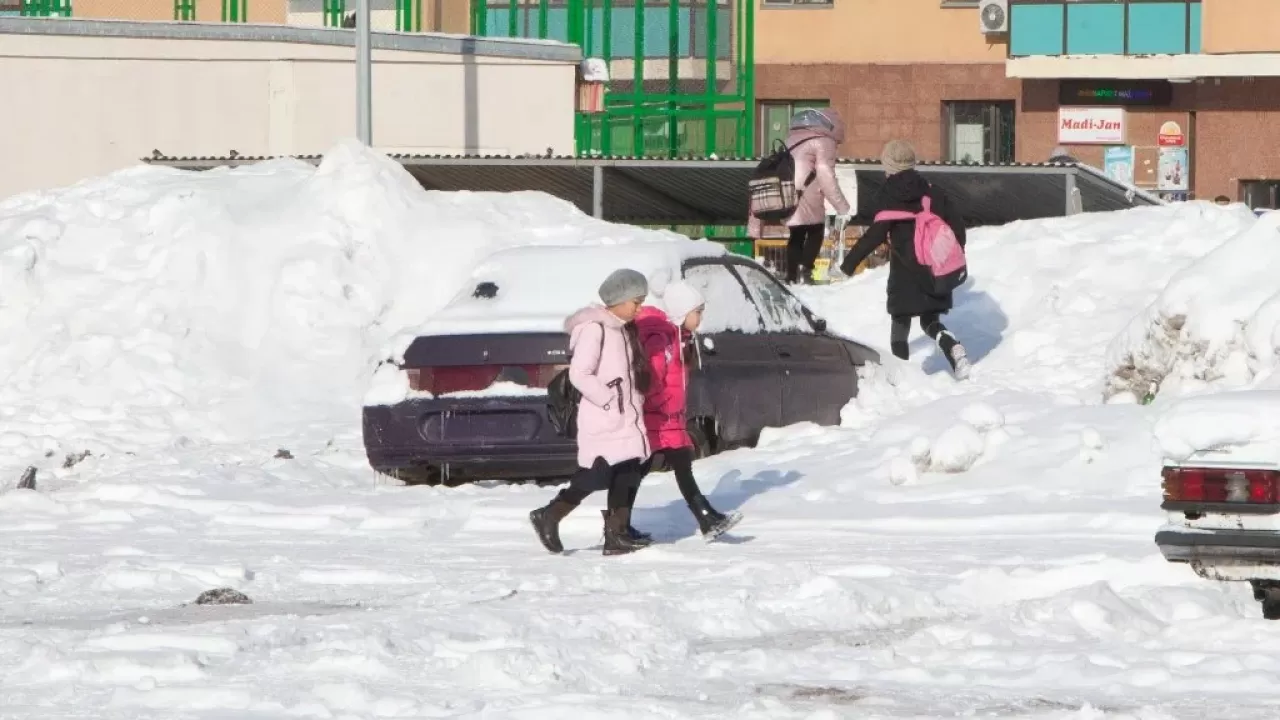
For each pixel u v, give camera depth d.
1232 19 153.00
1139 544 38.06
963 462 45.97
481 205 72.44
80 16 122.81
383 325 67.75
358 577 36.22
